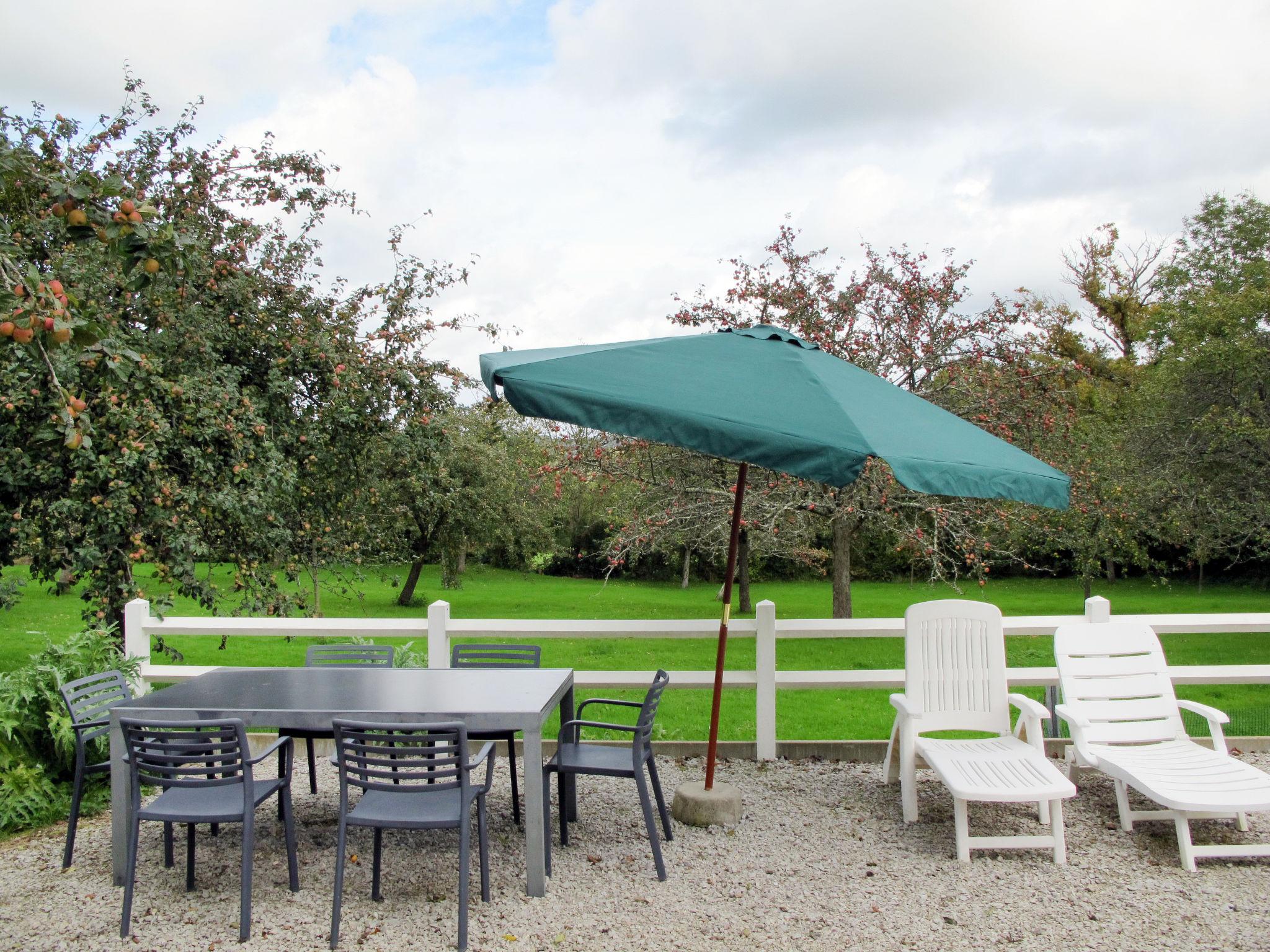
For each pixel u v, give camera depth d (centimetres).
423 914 352
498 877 390
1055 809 403
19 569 1612
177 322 725
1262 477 1374
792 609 2036
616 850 421
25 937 332
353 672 457
